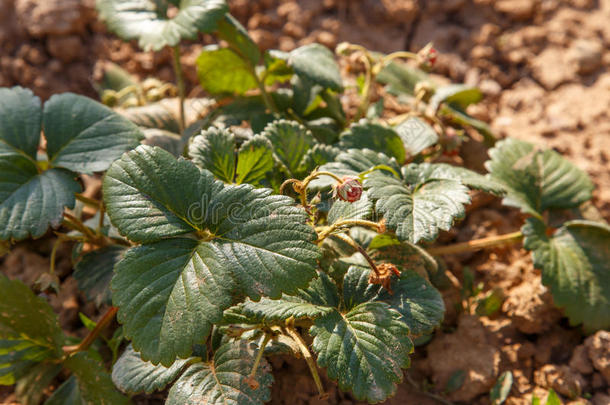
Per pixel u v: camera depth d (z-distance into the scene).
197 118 0.57
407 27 0.66
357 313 0.38
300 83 0.53
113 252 0.47
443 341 0.47
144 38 0.49
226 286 0.35
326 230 0.39
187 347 0.35
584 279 0.47
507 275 0.50
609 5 0.66
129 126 0.45
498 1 0.66
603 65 0.63
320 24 0.65
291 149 0.45
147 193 0.37
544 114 0.60
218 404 0.38
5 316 0.42
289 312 0.37
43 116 0.44
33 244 0.52
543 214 0.52
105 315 0.45
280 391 0.45
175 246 0.37
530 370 0.47
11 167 0.43
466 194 0.41
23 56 0.62
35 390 0.44
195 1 0.49
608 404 0.45
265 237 0.36
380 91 0.60
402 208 0.40
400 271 0.41
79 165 0.43
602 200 0.53
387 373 0.37
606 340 0.45
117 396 0.42
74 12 0.63
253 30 0.65
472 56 0.64
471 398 0.45
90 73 0.64
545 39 0.64
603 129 0.57
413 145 0.50
